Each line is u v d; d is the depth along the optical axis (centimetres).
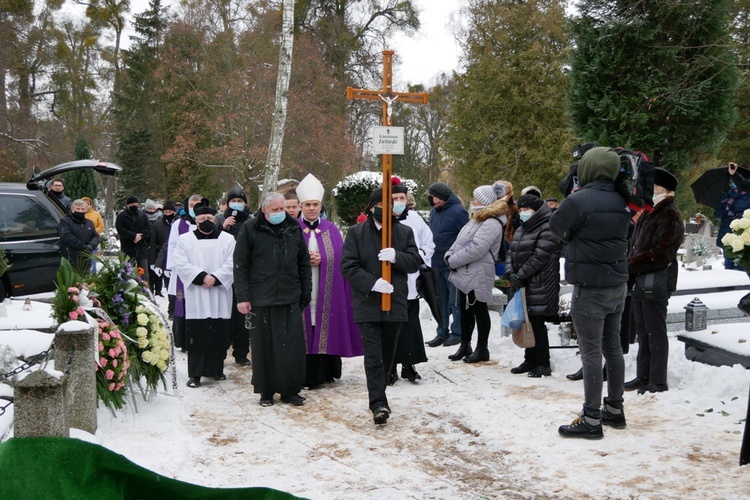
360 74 2967
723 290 987
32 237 822
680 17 1105
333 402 650
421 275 700
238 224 895
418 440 534
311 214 718
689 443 496
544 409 590
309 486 445
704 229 2191
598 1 1140
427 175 3706
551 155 2566
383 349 603
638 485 429
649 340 618
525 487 436
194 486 312
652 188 538
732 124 1138
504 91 2656
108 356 561
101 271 630
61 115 3028
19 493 291
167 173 3584
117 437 528
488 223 759
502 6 2650
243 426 580
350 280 582
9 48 2598
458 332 890
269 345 640
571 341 786
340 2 2956
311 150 2723
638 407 582
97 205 3694
